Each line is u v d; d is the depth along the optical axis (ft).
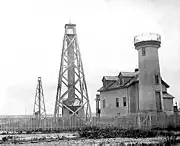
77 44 161.27
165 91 173.78
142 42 152.87
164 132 117.50
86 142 90.99
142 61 152.87
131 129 127.13
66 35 161.79
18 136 112.16
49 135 115.65
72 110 153.89
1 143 90.33
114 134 112.68
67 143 88.84
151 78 149.59
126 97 162.71
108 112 179.73
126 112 161.89
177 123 143.23
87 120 150.30
